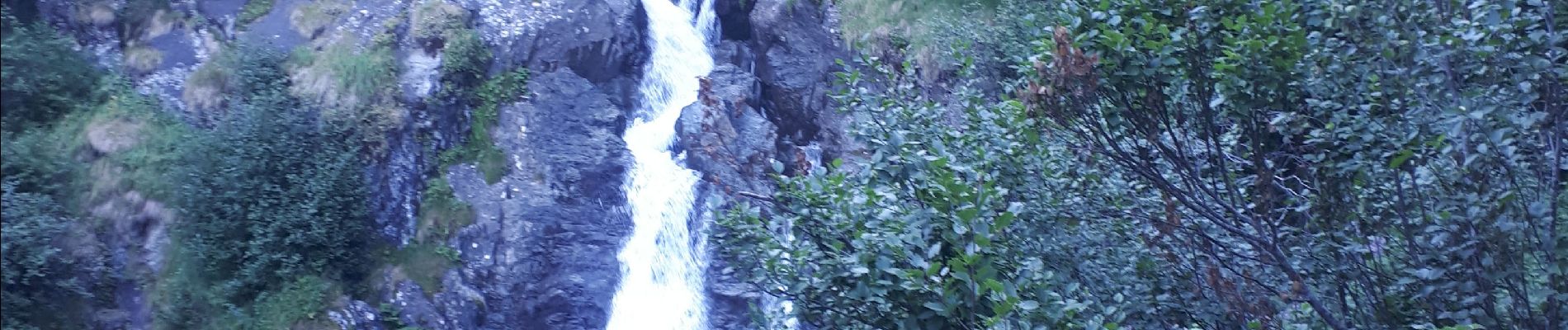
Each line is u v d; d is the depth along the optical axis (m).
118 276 12.94
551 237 14.60
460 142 15.34
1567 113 5.25
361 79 15.00
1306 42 5.18
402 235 14.31
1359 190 5.53
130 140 13.89
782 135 17.20
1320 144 5.54
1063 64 5.07
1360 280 5.62
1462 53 4.98
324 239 13.42
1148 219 6.03
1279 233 5.84
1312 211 5.98
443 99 15.41
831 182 5.31
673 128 16.12
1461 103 4.71
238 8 16.27
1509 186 5.25
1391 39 5.04
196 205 13.20
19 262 12.04
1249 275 5.88
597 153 15.48
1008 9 13.88
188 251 12.99
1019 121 5.89
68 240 12.84
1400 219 5.51
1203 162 6.48
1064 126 5.58
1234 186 5.88
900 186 5.27
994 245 5.37
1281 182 6.13
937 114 6.41
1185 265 5.98
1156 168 5.89
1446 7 5.07
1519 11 4.85
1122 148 6.38
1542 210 4.94
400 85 15.26
